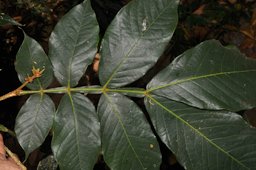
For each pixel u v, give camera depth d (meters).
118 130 0.37
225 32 1.01
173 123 0.36
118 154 0.36
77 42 0.39
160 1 0.37
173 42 0.83
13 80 0.81
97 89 0.38
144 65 0.37
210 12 0.98
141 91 0.37
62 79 0.39
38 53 0.39
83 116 0.37
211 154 0.34
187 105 0.36
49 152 0.52
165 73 0.37
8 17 0.41
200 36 0.99
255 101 0.35
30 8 0.84
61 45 0.39
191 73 0.36
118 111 0.37
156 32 0.37
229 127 0.35
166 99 0.36
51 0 0.91
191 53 0.36
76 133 0.37
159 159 0.36
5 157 0.43
